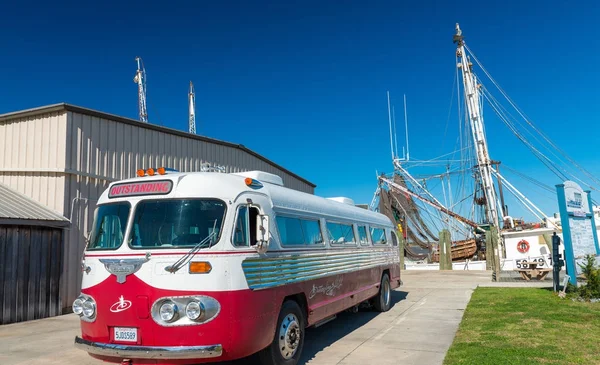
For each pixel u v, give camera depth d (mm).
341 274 9164
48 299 11641
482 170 30562
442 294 14773
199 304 5426
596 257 14977
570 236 13586
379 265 11648
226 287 5645
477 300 12758
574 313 10109
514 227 28859
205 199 5953
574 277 13328
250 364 6762
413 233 33562
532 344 7477
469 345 7582
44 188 12617
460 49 31641
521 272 18422
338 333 9242
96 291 5887
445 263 27031
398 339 8578
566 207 13695
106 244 6137
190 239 5715
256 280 6145
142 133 14914
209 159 17812
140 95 28500
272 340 6398
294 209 7699
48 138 12727
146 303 5547
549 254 23219
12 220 10633
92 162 13141
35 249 11406
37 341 8859
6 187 12953
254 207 6383
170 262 5586
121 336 5668
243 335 5742
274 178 7863
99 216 6410
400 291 15820
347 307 9445
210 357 5367
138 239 5891
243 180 6637
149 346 5469
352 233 10297
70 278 12320
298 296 7523
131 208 6117
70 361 7434
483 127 30859
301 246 7625
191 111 30703
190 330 5422
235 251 5859
